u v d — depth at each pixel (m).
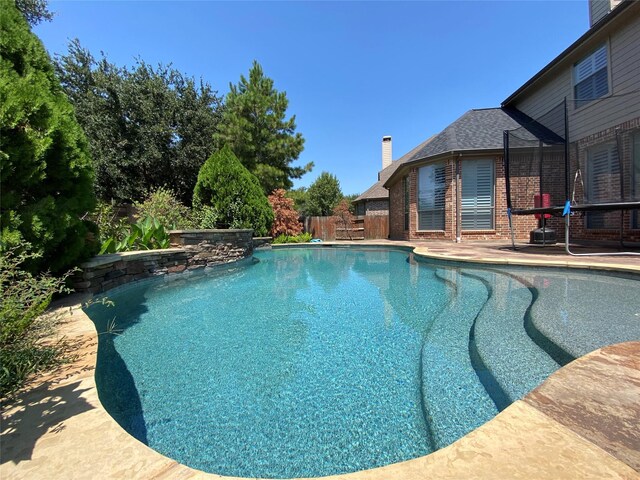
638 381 1.47
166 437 1.67
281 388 2.12
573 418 1.20
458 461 1.00
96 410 1.35
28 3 11.16
